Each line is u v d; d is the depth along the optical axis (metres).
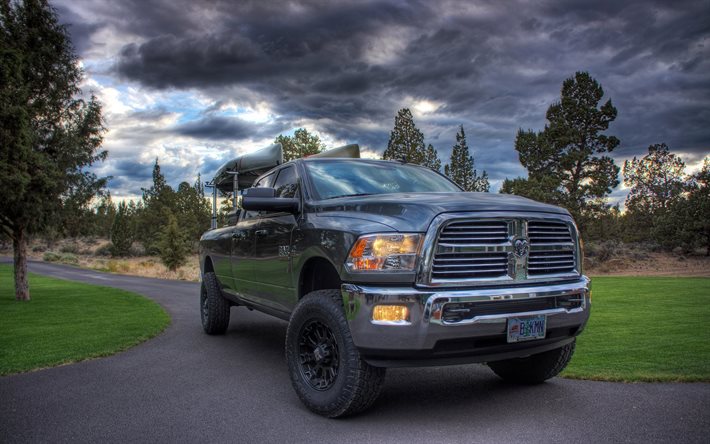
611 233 46.09
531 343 3.68
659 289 12.49
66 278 24.86
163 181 76.00
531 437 3.24
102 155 12.94
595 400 3.96
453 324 3.30
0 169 10.20
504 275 3.61
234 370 5.18
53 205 11.78
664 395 4.02
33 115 11.47
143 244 69.31
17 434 3.39
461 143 48.38
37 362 5.48
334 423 3.59
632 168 48.09
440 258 3.43
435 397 4.20
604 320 7.68
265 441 3.24
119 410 3.89
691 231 34.19
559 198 34.44
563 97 36.59
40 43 11.98
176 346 6.44
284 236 4.66
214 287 7.12
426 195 3.99
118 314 9.44
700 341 6.05
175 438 3.30
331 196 4.58
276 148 10.59
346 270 3.57
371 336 3.36
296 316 3.99
